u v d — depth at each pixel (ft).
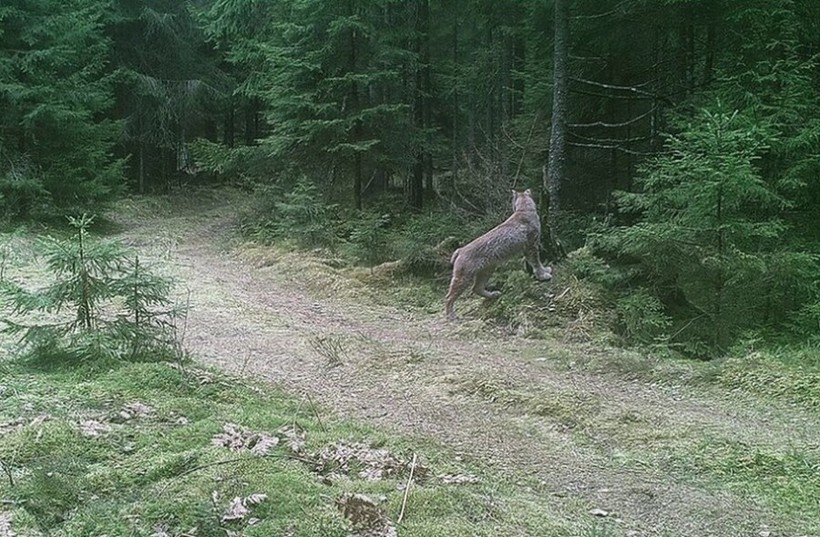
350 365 26.76
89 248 22.26
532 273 36.58
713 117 30.30
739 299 32.01
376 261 47.44
